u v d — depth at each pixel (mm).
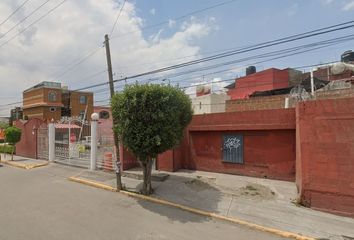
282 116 13711
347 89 16938
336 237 8445
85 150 21688
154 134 11492
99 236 7996
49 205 10984
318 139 10445
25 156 26672
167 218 9812
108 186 13984
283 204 10883
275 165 13992
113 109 12047
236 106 26984
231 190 12586
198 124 16406
